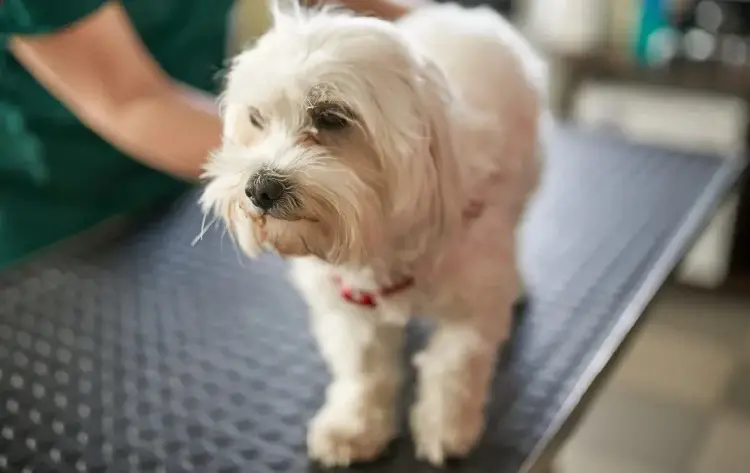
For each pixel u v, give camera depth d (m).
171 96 1.17
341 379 0.93
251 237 0.77
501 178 0.90
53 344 1.06
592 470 1.74
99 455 0.86
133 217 1.45
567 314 1.11
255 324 1.11
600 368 0.98
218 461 0.85
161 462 0.85
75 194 1.60
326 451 0.85
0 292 1.19
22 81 1.45
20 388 0.97
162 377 0.99
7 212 1.56
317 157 0.74
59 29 1.11
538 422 0.90
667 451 1.79
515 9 2.54
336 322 0.90
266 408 0.94
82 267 1.27
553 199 1.48
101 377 0.99
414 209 0.75
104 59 1.12
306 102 0.73
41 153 1.52
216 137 1.11
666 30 2.30
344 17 0.77
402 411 0.95
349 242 0.74
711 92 2.14
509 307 0.89
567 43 2.37
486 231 0.85
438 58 0.90
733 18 2.22
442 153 0.76
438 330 0.90
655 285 1.18
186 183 1.72
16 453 0.86
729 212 2.24
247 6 1.82
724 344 2.14
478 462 0.85
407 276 0.83
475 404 0.87
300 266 0.90
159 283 1.22
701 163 1.64
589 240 1.33
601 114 2.32
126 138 1.14
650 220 1.40
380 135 0.73
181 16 1.59
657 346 2.14
